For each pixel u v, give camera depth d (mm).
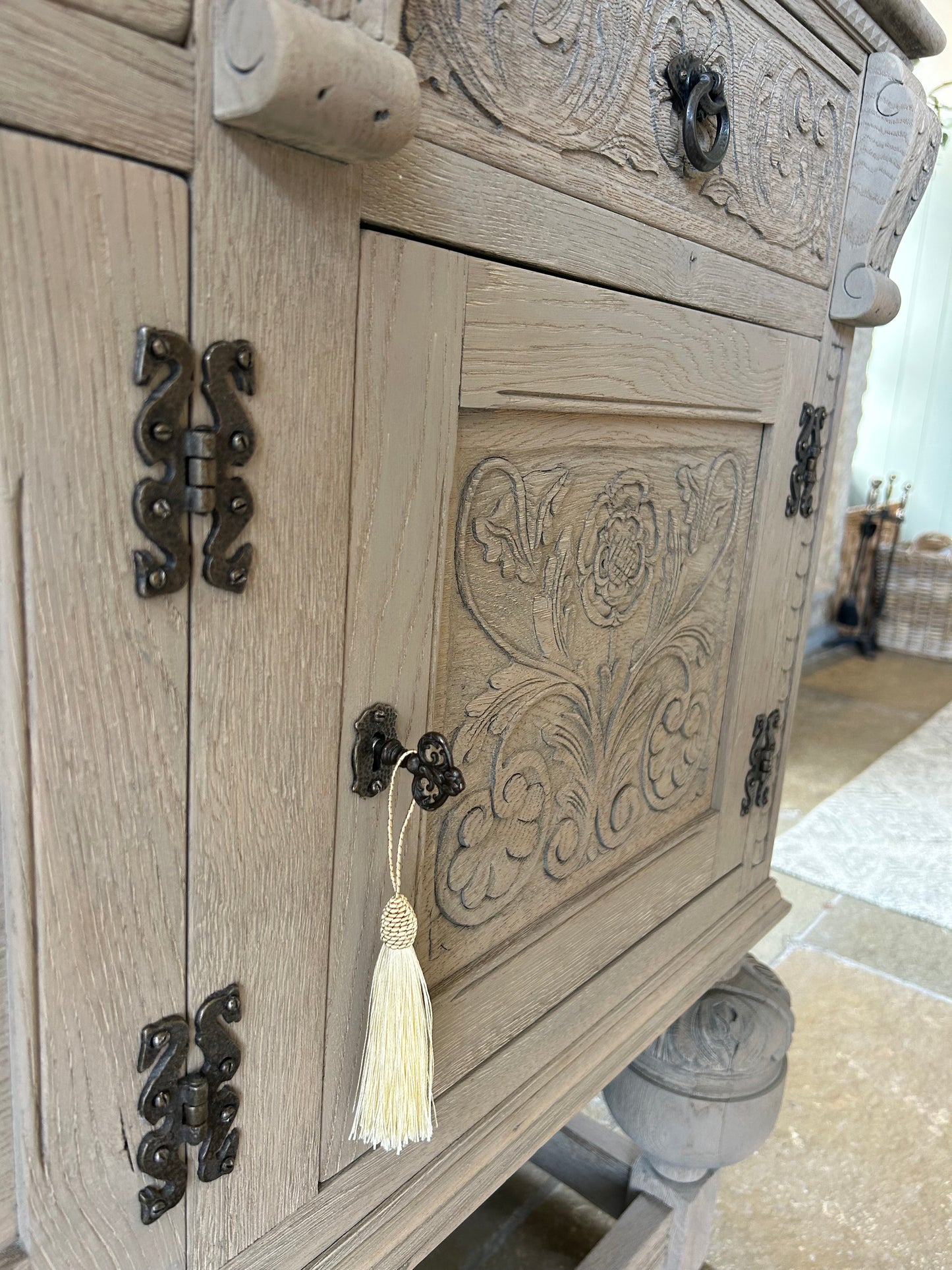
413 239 427
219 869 409
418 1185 573
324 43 311
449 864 565
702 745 823
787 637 905
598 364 552
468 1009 596
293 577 404
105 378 321
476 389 476
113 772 359
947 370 4082
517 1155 626
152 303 328
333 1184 524
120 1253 416
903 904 1916
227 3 318
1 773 334
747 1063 958
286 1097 475
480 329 468
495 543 536
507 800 601
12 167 285
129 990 388
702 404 666
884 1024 1555
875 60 755
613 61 507
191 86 322
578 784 667
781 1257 1124
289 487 391
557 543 582
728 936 896
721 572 778
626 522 641
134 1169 412
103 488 329
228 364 353
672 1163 992
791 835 2199
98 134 303
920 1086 1414
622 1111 983
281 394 377
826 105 719
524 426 530
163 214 324
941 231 3977
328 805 455
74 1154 388
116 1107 398
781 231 708
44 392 307
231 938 423
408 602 469
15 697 325
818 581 3664
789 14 641
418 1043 476
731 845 905
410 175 414
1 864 345
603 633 650
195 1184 439
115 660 349
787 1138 1302
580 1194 1129
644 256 569
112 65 301
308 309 380
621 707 694
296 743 427
